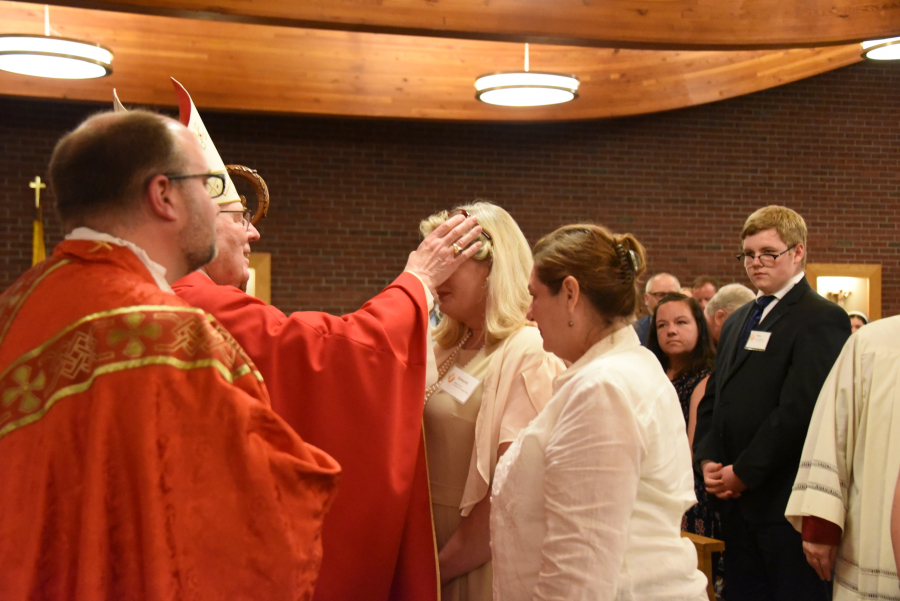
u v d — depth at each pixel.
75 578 0.95
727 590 2.65
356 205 7.70
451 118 7.03
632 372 1.29
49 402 0.98
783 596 2.43
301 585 1.03
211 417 1.01
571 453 1.22
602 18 4.77
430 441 1.78
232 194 1.75
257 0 4.32
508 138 7.98
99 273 1.05
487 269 1.78
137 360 0.99
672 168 8.18
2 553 0.94
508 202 7.95
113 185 1.08
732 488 2.55
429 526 1.59
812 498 1.97
